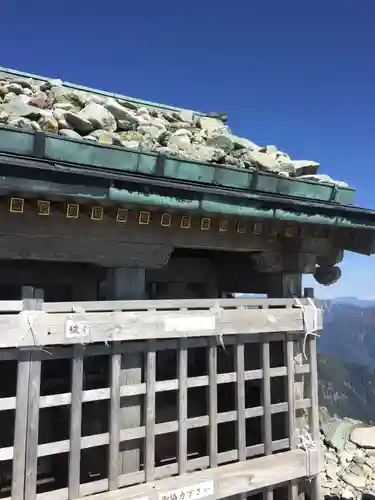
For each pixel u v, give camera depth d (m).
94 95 7.83
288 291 7.54
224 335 6.55
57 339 5.29
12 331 5.06
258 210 6.02
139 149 5.57
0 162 4.41
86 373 7.89
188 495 5.98
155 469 5.87
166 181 5.53
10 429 7.20
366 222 6.94
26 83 7.61
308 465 7.03
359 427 13.14
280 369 7.00
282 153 8.65
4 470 6.58
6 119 6.12
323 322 7.51
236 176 6.21
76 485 5.35
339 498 9.95
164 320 5.97
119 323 5.68
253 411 6.71
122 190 5.11
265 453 6.77
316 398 7.39
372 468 11.36
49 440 7.19
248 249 7.16
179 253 9.28
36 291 5.25
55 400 5.31
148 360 5.89
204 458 6.23
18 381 5.11
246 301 6.70
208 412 6.32
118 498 5.50
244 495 6.51
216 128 9.04
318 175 8.02
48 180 4.73
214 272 9.66
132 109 8.51
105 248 5.97
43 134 4.93
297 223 6.70
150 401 5.85
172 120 8.79
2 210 5.32
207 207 5.62
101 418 7.27
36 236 5.55
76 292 8.39
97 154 5.25
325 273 8.09
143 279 6.25
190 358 9.77
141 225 6.16
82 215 5.67
